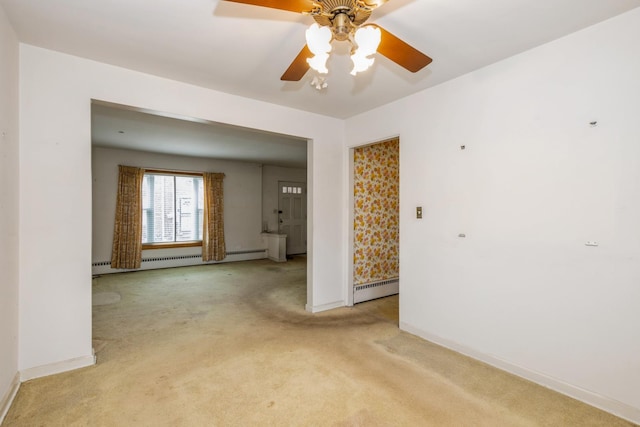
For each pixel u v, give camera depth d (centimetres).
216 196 667
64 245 219
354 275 386
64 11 171
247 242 723
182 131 426
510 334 223
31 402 185
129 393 196
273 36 195
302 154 608
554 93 200
